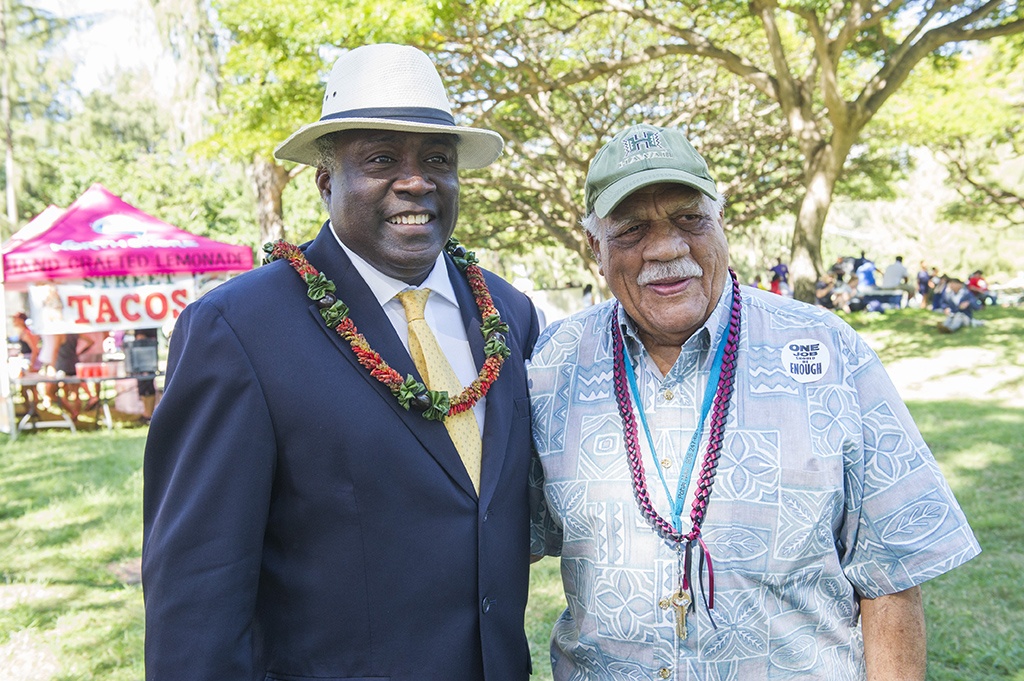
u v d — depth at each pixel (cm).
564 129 1784
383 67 179
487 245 2172
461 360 197
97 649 390
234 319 170
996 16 1448
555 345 196
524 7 1091
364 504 170
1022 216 4822
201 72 1864
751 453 167
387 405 175
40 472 784
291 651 171
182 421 169
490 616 177
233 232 3122
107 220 1052
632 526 172
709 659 166
